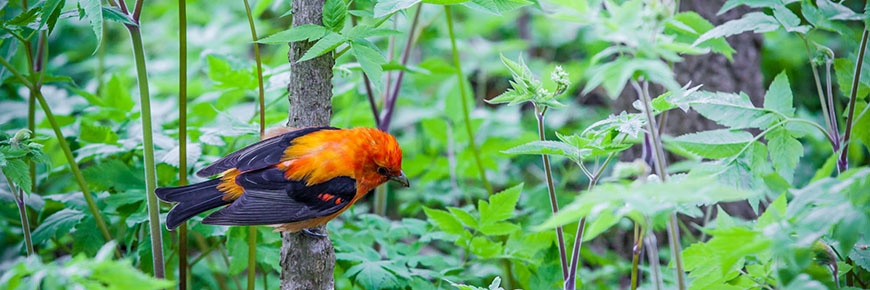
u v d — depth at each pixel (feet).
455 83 42.70
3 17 28.60
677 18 27.04
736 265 20.06
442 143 43.29
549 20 61.11
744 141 21.89
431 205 44.50
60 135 27.68
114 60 53.01
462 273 30.37
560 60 61.52
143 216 27.71
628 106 42.83
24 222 24.79
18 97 46.60
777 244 15.25
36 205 28.12
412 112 48.34
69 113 37.83
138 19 23.30
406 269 28.66
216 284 34.91
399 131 56.13
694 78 37.86
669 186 14.97
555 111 51.62
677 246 18.38
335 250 30.12
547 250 30.17
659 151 18.12
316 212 23.66
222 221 22.47
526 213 38.42
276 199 23.48
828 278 18.81
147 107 23.68
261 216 23.03
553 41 61.00
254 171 23.99
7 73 28.91
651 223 16.99
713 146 21.99
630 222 39.19
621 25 16.17
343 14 20.88
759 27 23.71
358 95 44.01
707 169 21.71
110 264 15.02
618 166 16.52
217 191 24.26
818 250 18.72
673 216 18.52
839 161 22.82
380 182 26.91
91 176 28.53
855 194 15.85
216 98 43.14
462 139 42.96
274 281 36.55
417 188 45.09
